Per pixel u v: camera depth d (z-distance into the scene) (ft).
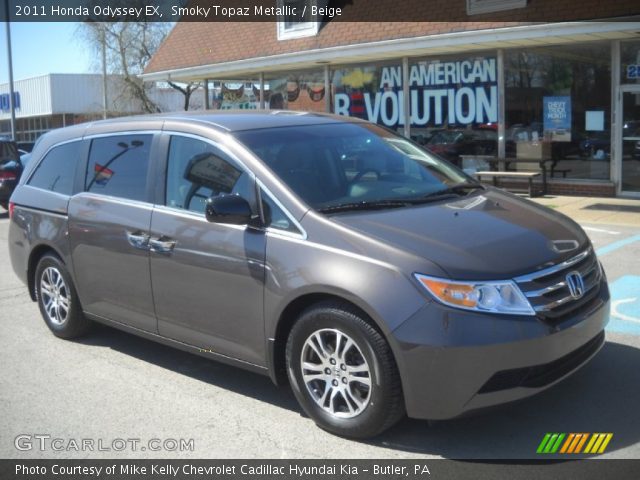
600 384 14.69
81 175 18.44
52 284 19.43
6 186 46.83
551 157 47.19
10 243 20.93
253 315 13.64
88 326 19.17
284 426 13.55
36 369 17.26
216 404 14.78
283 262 13.01
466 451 12.17
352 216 13.20
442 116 51.96
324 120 16.90
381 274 11.82
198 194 15.10
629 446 12.14
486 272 11.64
